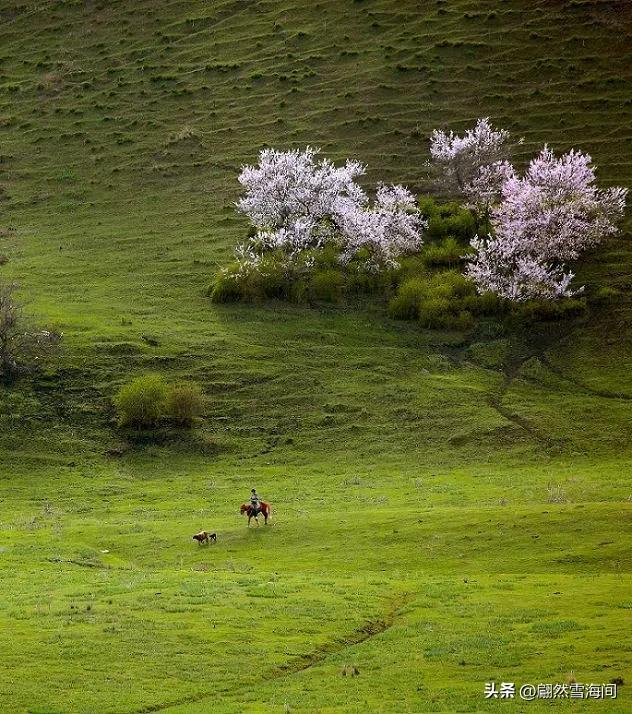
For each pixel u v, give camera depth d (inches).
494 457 2807.6
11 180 4985.2
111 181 4879.4
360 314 3789.4
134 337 3508.9
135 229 4451.3
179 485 2699.3
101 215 4623.5
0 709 1056.2
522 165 4542.3
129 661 1218.6
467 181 4424.2
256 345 3528.5
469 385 3289.9
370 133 4921.3
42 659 1220.5
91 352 3388.3
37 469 2815.0
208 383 3282.5
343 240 3976.4
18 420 3036.4
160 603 1483.8
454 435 2947.8
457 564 1743.4
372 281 3927.2
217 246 4215.1
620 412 3070.9
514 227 3843.5
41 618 1403.8
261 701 1081.4
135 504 2522.1
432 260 4005.9
